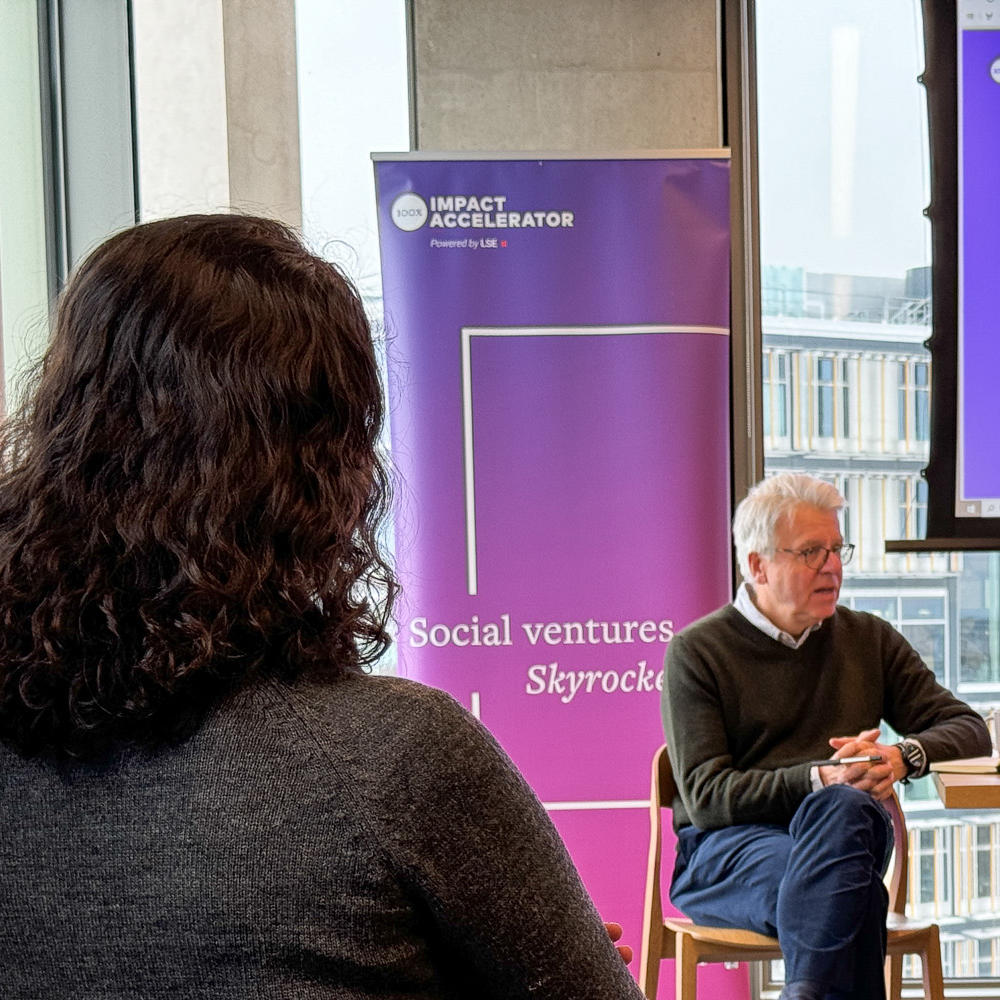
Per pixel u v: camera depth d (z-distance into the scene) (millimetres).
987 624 3516
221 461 649
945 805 2188
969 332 3359
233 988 592
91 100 3127
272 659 658
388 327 2941
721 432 3035
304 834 603
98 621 633
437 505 2990
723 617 2824
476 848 628
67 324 695
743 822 2584
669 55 3438
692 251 3021
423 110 3398
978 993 3447
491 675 2984
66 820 627
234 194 3262
